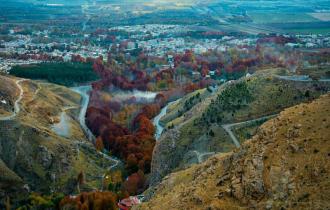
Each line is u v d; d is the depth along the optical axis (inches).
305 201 4023.1
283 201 4190.5
